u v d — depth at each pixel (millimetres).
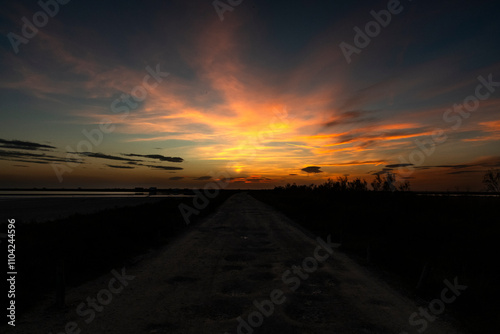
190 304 5727
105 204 39625
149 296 6152
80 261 8023
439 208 18797
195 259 9461
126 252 10008
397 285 7094
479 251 9320
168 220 17609
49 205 37094
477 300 6055
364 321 5074
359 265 8961
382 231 14266
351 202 27484
